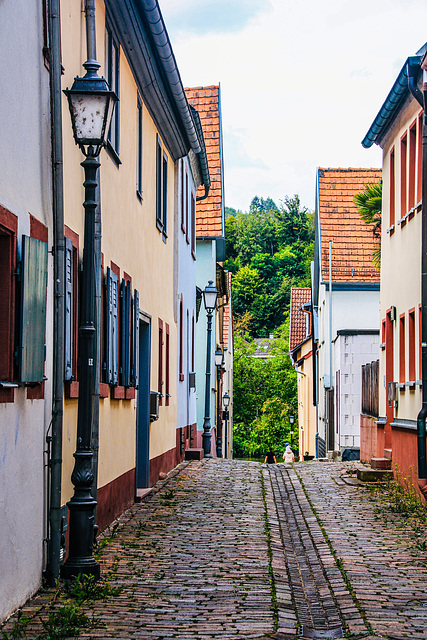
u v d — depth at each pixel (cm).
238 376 6450
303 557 964
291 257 8212
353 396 2586
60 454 769
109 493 1094
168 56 1305
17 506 670
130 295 1238
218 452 3238
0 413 624
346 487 1611
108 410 1080
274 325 7994
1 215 628
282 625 659
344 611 710
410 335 1560
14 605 662
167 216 1770
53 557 759
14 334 662
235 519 1177
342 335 2594
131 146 1283
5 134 643
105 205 1068
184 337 2148
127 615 673
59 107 781
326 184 3322
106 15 1089
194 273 2464
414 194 1544
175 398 1952
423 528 1130
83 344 779
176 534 1048
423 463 1373
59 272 780
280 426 6166
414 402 1506
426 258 1371
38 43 739
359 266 3131
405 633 642
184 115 1633
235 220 8888
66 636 610
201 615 680
